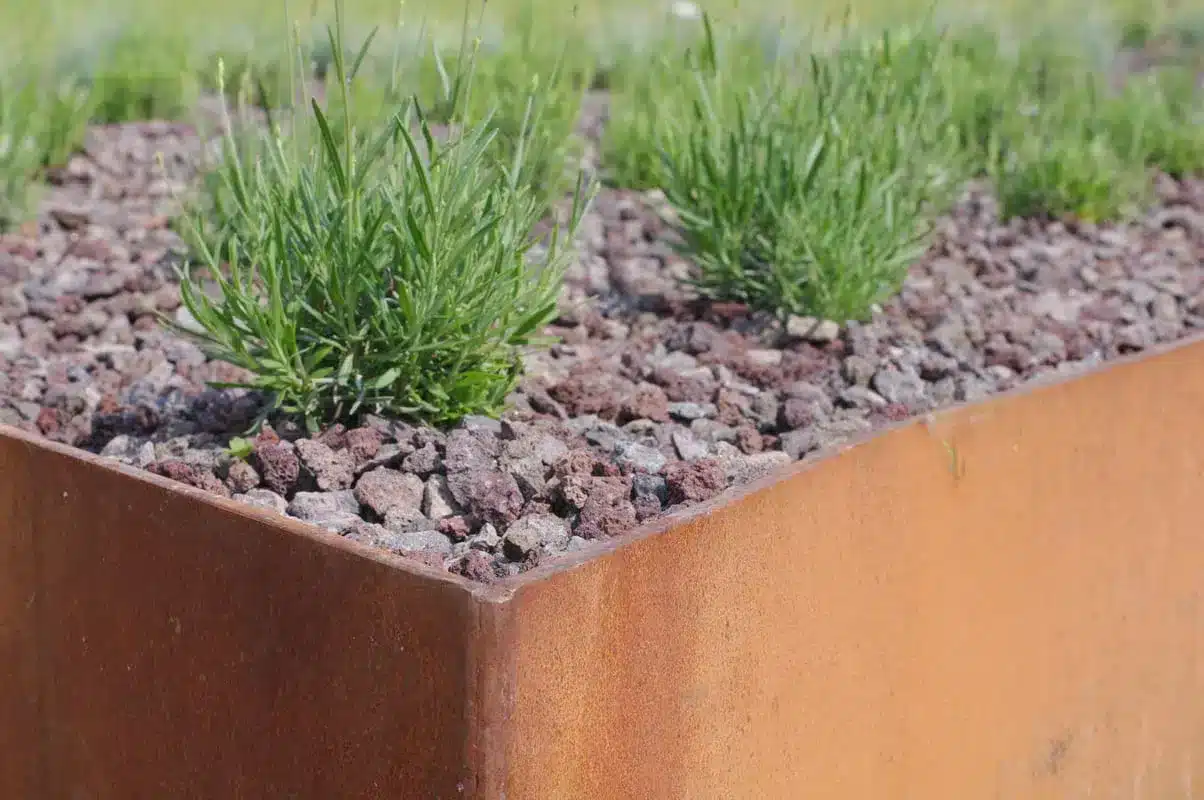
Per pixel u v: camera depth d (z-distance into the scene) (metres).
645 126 4.84
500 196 2.43
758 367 2.96
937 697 2.20
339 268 2.25
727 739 1.77
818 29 5.21
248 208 2.47
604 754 1.58
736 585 1.75
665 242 3.60
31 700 2.04
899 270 3.51
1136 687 2.70
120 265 3.75
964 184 4.96
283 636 1.63
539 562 1.81
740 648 1.78
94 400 2.72
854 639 2.00
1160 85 6.54
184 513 1.74
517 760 1.46
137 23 7.04
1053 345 3.27
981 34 7.30
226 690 1.72
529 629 1.44
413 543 1.93
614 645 1.57
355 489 2.10
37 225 4.16
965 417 2.17
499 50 5.80
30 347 3.09
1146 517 2.63
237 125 5.00
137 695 1.85
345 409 2.37
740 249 3.38
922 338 3.31
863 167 3.28
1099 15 9.05
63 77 5.75
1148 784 2.80
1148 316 3.67
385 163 2.50
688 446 2.40
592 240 4.14
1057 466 2.38
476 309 2.30
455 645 1.43
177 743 1.81
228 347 2.34
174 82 6.07
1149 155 5.80
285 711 1.64
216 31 7.15
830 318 3.30
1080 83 6.43
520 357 2.51
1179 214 4.98
